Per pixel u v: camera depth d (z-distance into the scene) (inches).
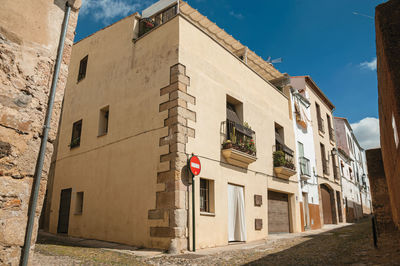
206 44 418.0
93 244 352.8
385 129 212.1
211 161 374.0
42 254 265.1
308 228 596.4
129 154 384.8
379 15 139.8
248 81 498.6
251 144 436.5
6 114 137.7
